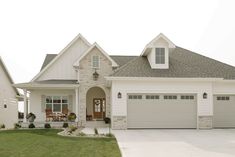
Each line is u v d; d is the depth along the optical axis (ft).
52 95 99.09
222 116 84.74
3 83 110.01
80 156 41.70
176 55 93.86
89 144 52.21
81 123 93.35
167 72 83.10
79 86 94.48
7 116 114.32
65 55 105.29
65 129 79.25
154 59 84.38
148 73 81.92
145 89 81.00
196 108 82.38
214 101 84.84
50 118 95.71
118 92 80.64
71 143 53.06
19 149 46.75
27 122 92.38
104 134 66.33
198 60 91.66
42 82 98.68
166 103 81.87
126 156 42.32
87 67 95.25
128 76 79.97
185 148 48.80
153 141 57.00
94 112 104.47
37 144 51.39
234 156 41.96
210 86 82.64
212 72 84.94
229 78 83.66
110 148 48.32
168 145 51.98
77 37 105.19
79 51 105.60
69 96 99.09
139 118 81.30
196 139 59.88
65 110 96.43
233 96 85.46
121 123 80.48
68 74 104.88
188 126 81.97
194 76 81.87
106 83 92.38
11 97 119.55
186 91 81.87
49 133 71.15
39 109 98.37
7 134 66.23
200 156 42.06
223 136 64.90
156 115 81.56
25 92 94.63
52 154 42.91
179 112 81.97
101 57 95.61
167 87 81.66
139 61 87.86
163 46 84.99
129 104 81.20
